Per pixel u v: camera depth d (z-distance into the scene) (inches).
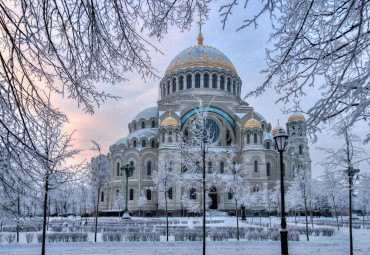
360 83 252.2
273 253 794.2
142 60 345.1
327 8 291.9
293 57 327.0
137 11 312.0
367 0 263.3
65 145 723.4
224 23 284.2
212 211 3120.1
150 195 3324.3
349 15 274.7
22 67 290.8
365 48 281.3
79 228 1491.1
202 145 903.7
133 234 1095.6
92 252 811.4
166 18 317.1
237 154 3444.9
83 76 340.8
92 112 367.6
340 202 2426.2
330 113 313.1
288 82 335.6
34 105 319.9
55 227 1460.4
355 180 788.6
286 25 306.3
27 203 423.8
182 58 3988.7
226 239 1116.5
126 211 2245.3
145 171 3390.7
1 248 872.3
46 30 289.4
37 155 331.0
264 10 285.1
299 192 1801.2
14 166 339.3
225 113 3619.6
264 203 3046.3
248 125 3393.2
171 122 3339.1
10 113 293.1
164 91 4052.7
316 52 320.5
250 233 1144.8
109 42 323.6
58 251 828.0
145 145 3563.0
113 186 3476.9
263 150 3326.8
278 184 2576.3
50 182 684.7
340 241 1098.7
